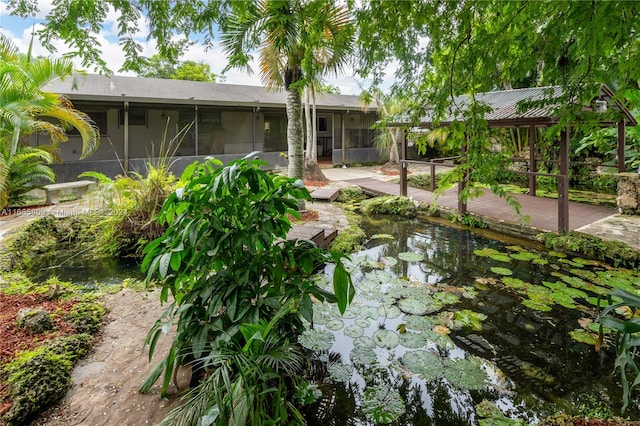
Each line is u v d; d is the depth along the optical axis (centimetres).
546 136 224
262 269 197
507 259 456
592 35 172
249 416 162
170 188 511
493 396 211
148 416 172
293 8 223
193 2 249
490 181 219
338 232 559
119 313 286
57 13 250
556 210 636
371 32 202
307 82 259
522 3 182
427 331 280
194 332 185
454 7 183
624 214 616
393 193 842
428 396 211
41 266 432
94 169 878
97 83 1048
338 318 301
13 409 166
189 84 1297
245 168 179
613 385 220
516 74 215
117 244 471
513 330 283
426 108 220
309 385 215
